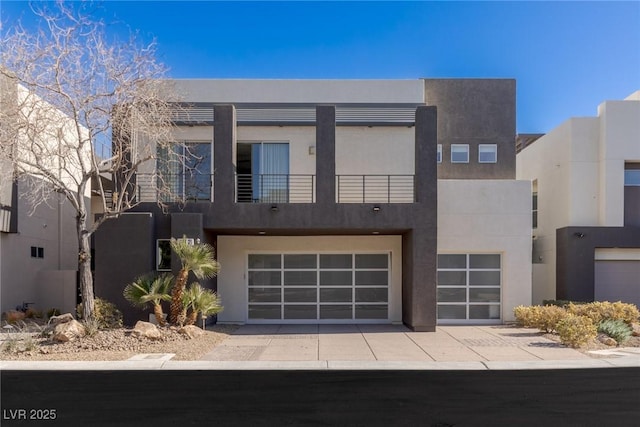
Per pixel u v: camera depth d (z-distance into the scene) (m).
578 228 17.53
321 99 16.73
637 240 17.31
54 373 8.98
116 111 11.83
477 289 15.77
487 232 15.60
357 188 16.36
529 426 6.39
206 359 10.07
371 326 15.08
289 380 8.63
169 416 6.73
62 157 11.72
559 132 18.98
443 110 18.64
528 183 15.70
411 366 9.65
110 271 13.58
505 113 18.67
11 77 10.93
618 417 6.73
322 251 16.17
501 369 9.50
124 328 12.43
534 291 19.94
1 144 11.06
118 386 8.18
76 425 6.38
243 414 6.81
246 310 16.02
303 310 16.09
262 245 16.17
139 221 13.67
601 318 13.97
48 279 17.67
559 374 9.14
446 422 6.52
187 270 12.48
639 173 17.78
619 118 17.62
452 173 18.48
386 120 16.69
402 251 15.91
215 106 14.16
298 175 16.08
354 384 8.40
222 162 14.08
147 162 15.22
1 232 15.77
